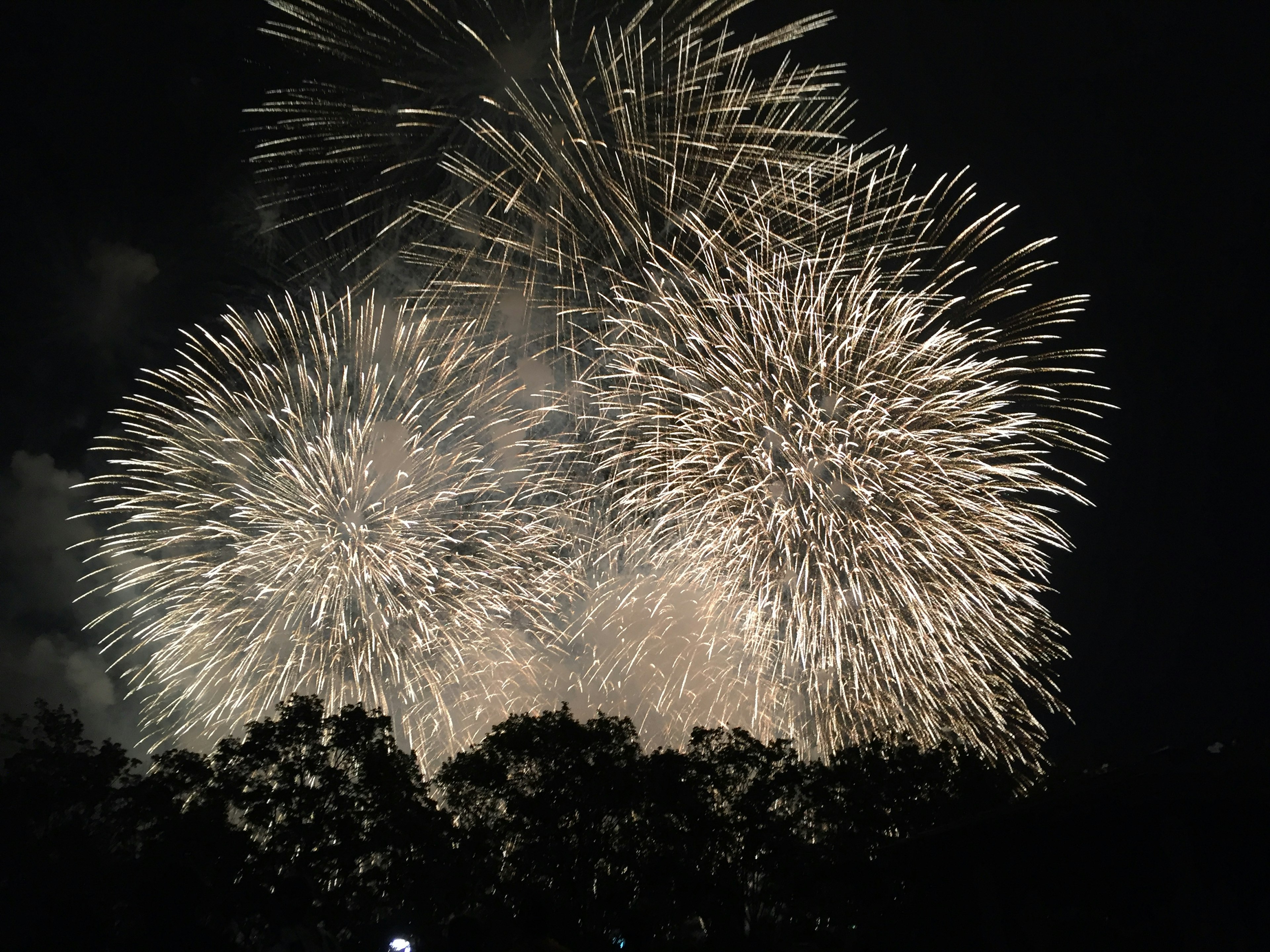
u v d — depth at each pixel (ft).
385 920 109.60
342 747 114.93
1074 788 68.28
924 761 122.83
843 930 97.91
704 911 107.14
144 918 50.83
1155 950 60.54
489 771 116.98
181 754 113.39
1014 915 68.80
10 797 103.19
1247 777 59.36
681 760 117.80
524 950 33.60
